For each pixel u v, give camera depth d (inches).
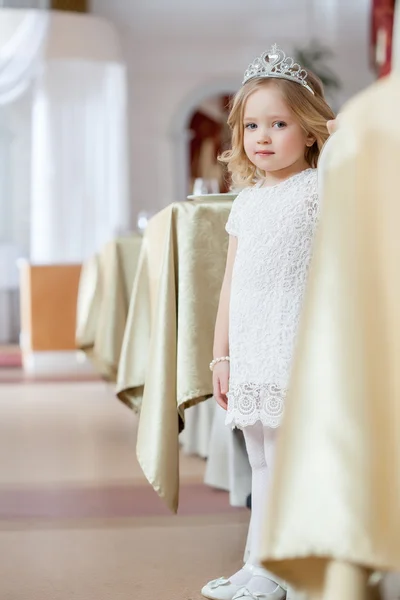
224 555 98.2
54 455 167.0
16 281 515.2
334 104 548.4
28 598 84.4
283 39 555.8
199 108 579.2
